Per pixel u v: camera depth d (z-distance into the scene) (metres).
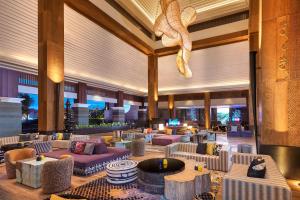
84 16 8.75
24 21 7.38
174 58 14.36
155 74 13.84
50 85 7.08
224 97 15.68
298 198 2.86
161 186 3.32
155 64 13.87
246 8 10.04
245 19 10.34
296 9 3.76
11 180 4.18
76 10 8.27
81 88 12.57
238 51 12.15
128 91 17.23
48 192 3.50
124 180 3.84
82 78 12.13
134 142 6.67
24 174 3.92
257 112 5.22
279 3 3.93
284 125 3.85
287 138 3.82
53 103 7.20
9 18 6.94
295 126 3.76
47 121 6.97
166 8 5.75
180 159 4.23
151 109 13.85
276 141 3.92
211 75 14.72
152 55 13.81
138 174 3.72
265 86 4.08
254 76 5.38
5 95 8.45
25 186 3.84
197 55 13.38
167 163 3.84
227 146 5.28
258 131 5.10
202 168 3.53
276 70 3.96
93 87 13.95
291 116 3.80
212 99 16.19
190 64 14.23
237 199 2.37
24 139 6.98
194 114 17.94
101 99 14.66
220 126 15.34
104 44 10.90
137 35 11.46
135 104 18.84
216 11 10.48
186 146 5.82
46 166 3.50
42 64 7.03
